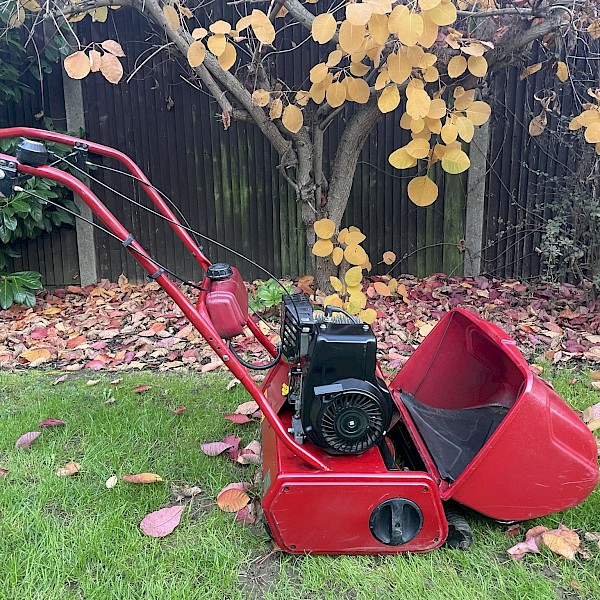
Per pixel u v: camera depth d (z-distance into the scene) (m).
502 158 5.08
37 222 4.77
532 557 1.88
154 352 3.73
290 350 2.03
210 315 2.02
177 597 1.70
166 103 5.02
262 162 5.15
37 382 3.32
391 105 2.41
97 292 5.08
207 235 5.26
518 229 5.18
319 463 1.84
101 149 2.19
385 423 1.90
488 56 3.40
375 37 2.23
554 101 4.51
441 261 5.32
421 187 2.49
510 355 1.95
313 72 2.50
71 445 2.59
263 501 1.79
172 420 2.78
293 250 5.32
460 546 1.92
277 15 3.34
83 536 1.94
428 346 2.53
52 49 4.55
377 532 1.82
